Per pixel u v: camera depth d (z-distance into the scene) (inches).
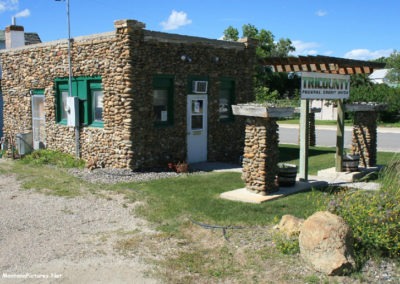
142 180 440.1
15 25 723.4
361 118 483.8
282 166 390.3
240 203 343.0
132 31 456.4
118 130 478.3
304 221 247.3
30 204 355.9
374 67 448.8
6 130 666.8
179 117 515.2
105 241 269.4
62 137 567.2
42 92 597.0
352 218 240.2
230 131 581.9
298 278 211.5
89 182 433.4
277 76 1708.9
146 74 475.2
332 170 459.5
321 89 401.4
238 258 238.4
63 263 236.5
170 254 247.8
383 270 216.5
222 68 558.9
